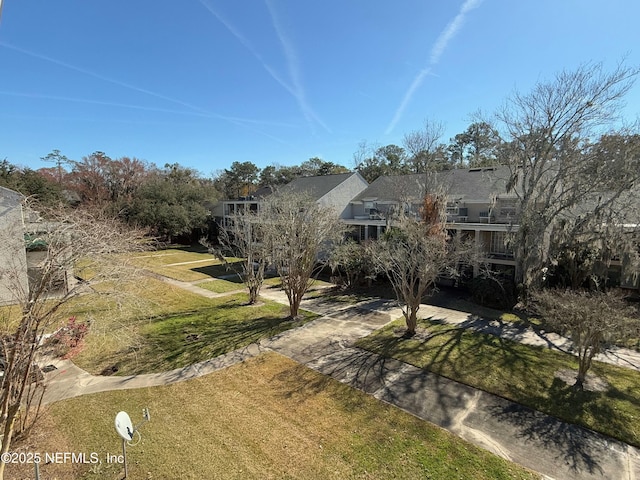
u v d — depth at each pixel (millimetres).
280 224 14258
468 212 21531
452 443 6582
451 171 23250
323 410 7688
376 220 23219
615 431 6938
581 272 15766
